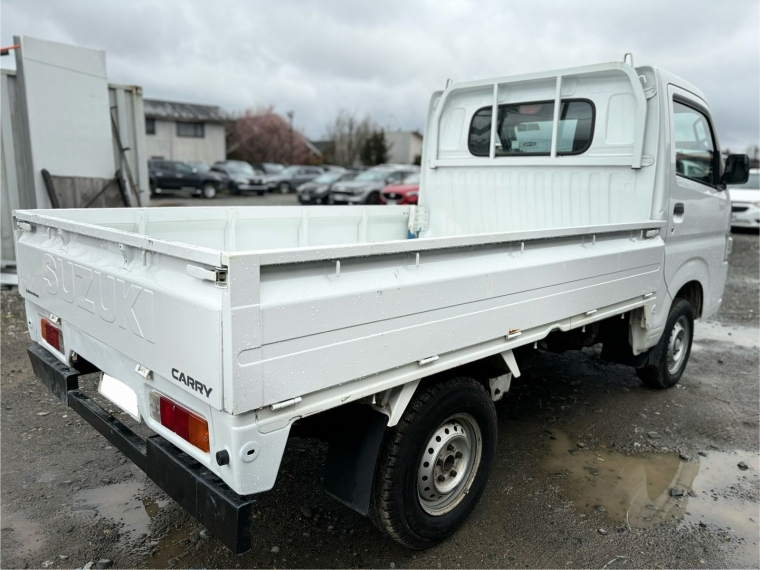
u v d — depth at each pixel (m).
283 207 4.26
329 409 2.40
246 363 1.87
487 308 2.76
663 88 4.12
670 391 5.21
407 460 2.61
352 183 21.66
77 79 8.22
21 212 3.24
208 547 2.90
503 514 3.26
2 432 3.99
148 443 2.34
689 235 4.71
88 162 8.51
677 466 3.88
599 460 3.92
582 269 3.37
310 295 2.03
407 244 2.33
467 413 2.94
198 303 1.91
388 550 2.92
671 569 2.85
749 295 9.37
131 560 2.79
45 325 3.20
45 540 2.91
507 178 4.91
